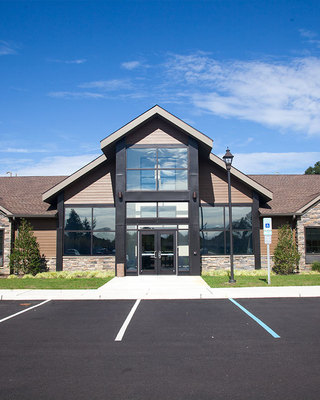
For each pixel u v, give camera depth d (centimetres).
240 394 511
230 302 1202
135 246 1922
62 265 2025
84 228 2050
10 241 2022
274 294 1311
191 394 513
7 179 2611
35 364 644
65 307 1156
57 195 2062
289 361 645
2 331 870
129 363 645
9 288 1507
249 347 728
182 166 1938
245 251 2055
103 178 2077
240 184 2086
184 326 898
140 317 1002
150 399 499
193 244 1883
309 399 494
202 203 2062
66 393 522
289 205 2144
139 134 1953
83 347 741
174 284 1591
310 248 2056
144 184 1923
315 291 1352
